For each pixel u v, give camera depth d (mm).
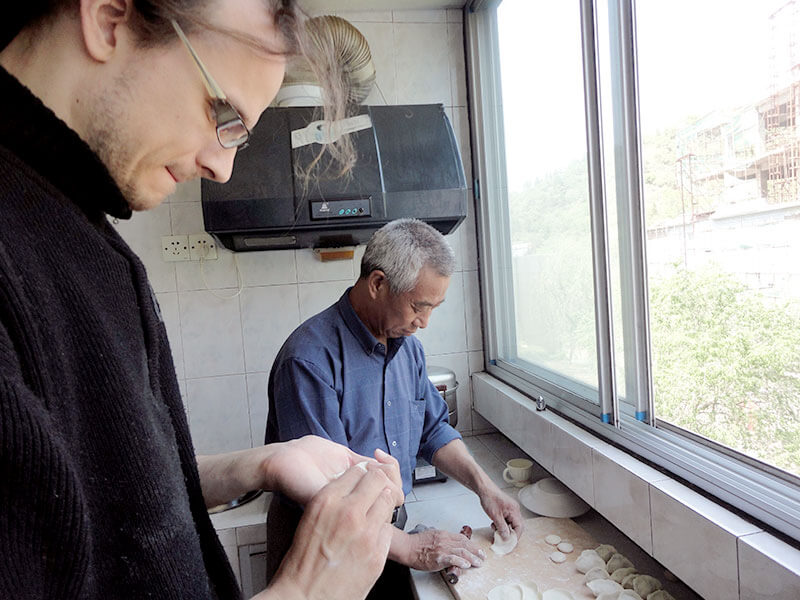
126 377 398
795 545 774
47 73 376
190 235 1928
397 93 2016
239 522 1510
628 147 1142
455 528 1350
